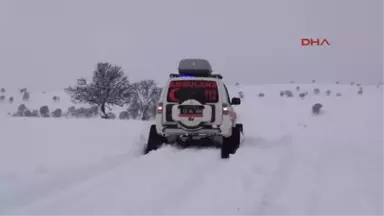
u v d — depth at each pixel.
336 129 16.88
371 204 5.75
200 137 10.23
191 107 10.01
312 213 5.37
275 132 15.71
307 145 11.16
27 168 7.55
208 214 5.18
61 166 7.77
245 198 5.89
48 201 5.79
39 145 10.34
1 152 9.18
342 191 6.37
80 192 6.21
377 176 7.38
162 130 10.05
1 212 5.26
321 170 7.86
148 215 5.11
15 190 6.08
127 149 10.16
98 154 9.25
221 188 6.43
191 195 6.03
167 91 10.22
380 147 10.88
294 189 6.45
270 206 5.61
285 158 9.05
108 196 5.92
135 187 6.43
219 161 8.75
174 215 5.13
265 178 7.12
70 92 28.56
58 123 16.45
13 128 14.24
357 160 8.89
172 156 9.17
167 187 6.41
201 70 11.34
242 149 10.35
